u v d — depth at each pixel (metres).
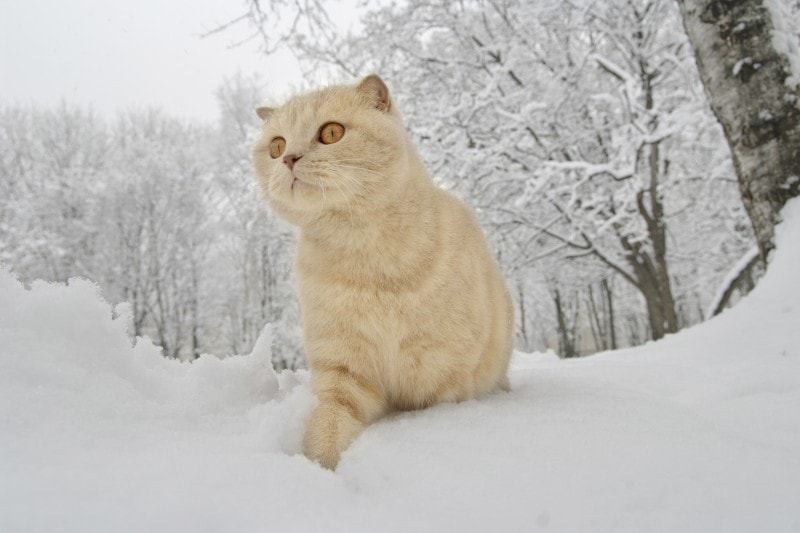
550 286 15.77
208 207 17.31
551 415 1.65
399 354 1.95
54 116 16.36
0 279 1.59
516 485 1.14
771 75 3.93
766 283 3.66
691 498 1.05
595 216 9.79
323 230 2.01
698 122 7.70
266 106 2.61
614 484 1.12
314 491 1.09
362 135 2.01
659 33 10.07
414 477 1.22
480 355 2.08
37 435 1.13
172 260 17.03
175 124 18.55
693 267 14.87
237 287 17.19
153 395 1.71
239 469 1.11
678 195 11.12
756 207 4.02
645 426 1.50
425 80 10.16
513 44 9.96
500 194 9.69
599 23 9.63
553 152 9.88
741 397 2.05
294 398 1.78
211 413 1.67
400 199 1.99
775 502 1.02
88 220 15.49
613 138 8.54
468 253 2.09
